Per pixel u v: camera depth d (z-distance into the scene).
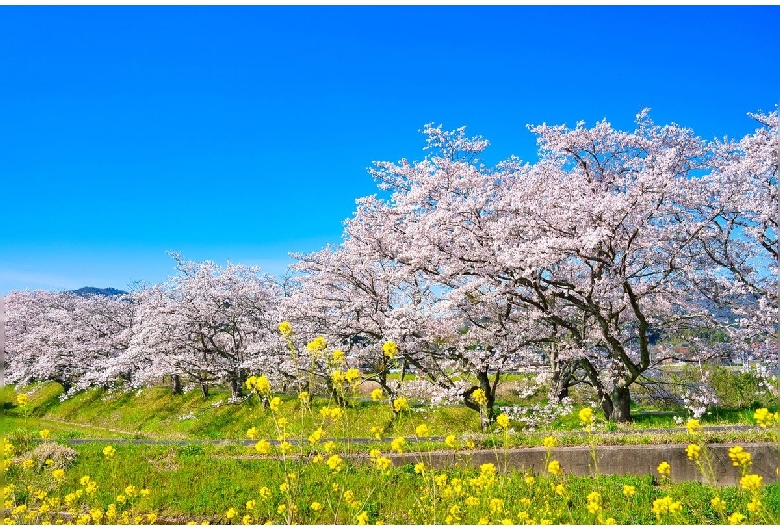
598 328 14.88
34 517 7.86
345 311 17.98
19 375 30.91
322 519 7.79
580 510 7.10
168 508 9.12
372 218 16.41
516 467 9.31
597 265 13.23
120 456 11.52
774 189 12.30
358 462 9.81
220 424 20.95
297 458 10.41
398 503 8.10
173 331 23.92
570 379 16.28
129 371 26.69
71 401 31.23
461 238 13.45
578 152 14.52
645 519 6.73
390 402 16.56
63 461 11.16
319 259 18.67
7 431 13.66
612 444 9.29
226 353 23.73
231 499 9.05
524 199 13.38
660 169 12.05
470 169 14.23
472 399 15.12
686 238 12.99
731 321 14.20
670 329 15.14
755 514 6.35
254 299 24.67
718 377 16.61
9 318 36.72
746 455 4.87
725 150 14.64
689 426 5.59
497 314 15.36
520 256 12.12
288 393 22.75
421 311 15.12
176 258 25.22
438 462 9.66
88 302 34.16
